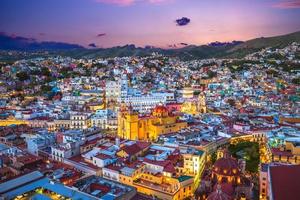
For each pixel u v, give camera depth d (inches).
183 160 7583.7
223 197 5428.2
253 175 7839.6
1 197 5177.2
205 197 6432.1
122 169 6870.1
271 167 5674.2
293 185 5012.3
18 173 6269.7
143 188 6550.2
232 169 6781.5
